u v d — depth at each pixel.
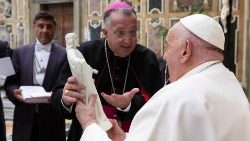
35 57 4.11
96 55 2.55
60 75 2.53
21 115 3.94
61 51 4.11
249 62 6.93
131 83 2.56
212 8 7.33
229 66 5.57
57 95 2.34
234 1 7.03
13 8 8.94
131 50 2.36
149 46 7.94
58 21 8.80
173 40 1.72
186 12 7.60
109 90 2.56
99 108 1.98
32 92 3.56
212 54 1.67
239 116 1.56
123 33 2.26
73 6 8.55
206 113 1.51
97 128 1.81
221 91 1.59
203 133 1.50
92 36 8.41
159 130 1.56
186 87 1.58
